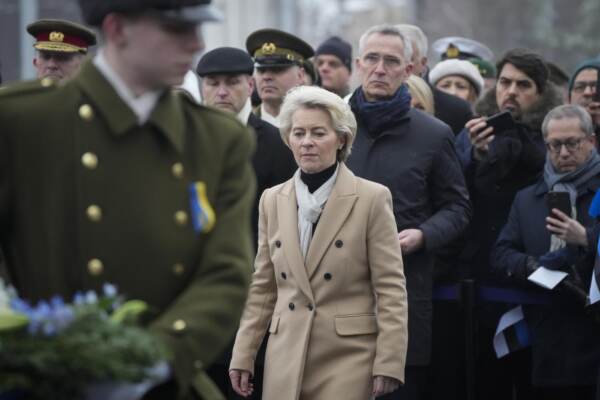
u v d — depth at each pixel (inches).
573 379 593.3
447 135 601.0
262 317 522.0
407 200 590.2
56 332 272.7
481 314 639.1
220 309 293.0
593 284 554.3
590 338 593.6
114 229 293.6
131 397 279.9
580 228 576.7
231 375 522.3
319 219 503.2
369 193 504.7
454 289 629.6
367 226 500.4
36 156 294.5
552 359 597.9
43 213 294.4
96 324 275.7
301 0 4079.7
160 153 299.1
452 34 2628.0
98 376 270.2
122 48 294.2
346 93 836.0
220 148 307.1
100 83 296.0
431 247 579.2
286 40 682.2
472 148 636.1
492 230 641.0
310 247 500.4
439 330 641.0
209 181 303.9
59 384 272.4
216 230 301.7
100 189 293.6
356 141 600.4
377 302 498.9
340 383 488.4
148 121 297.4
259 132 599.5
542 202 609.6
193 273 301.4
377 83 599.2
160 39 291.6
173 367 286.0
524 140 633.6
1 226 299.7
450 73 812.0
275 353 503.5
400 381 490.0
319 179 507.8
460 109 714.2
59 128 294.8
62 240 294.0
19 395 278.1
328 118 507.8
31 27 613.0
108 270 293.3
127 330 277.4
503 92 665.6
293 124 510.0
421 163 593.6
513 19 2586.1
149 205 295.7
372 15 3700.8
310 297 497.0
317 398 491.5
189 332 287.9
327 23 3718.0
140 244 294.5
